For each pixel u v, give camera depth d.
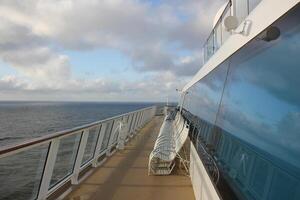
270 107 2.95
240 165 3.74
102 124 8.58
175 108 26.81
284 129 2.58
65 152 6.07
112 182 6.81
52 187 5.68
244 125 3.79
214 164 4.97
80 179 6.98
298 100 2.38
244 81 3.95
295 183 2.27
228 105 4.89
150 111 27.70
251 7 4.40
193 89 13.04
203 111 8.34
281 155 2.58
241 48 4.14
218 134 5.46
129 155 10.05
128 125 14.04
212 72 7.15
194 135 9.66
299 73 2.39
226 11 6.39
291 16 2.56
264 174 2.90
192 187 6.37
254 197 3.08
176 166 7.86
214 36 8.13
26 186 4.65
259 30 3.33
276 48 2.87
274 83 2.88
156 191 6.16
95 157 8.29
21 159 4.39
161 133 10.94
